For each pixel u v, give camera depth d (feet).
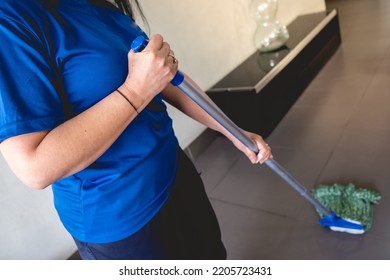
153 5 5.85
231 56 7.76
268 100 6.91
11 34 1.66
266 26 8.21
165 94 2.85
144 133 2.21
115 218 2.23
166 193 2.48
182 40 6.48
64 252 5.04
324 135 6.40
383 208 4.53
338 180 5.24
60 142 1.70
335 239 4.32
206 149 7.27
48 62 1.77
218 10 7.26
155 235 2.44
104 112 1.78
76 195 2.18
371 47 9.43
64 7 1.97
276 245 4.52
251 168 6.15
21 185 4.43
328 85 8.21
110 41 2.05
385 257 3.91
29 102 1.67
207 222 3.07
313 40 8.73
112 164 2.12
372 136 5.93
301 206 4.95
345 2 14.70
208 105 2.52
